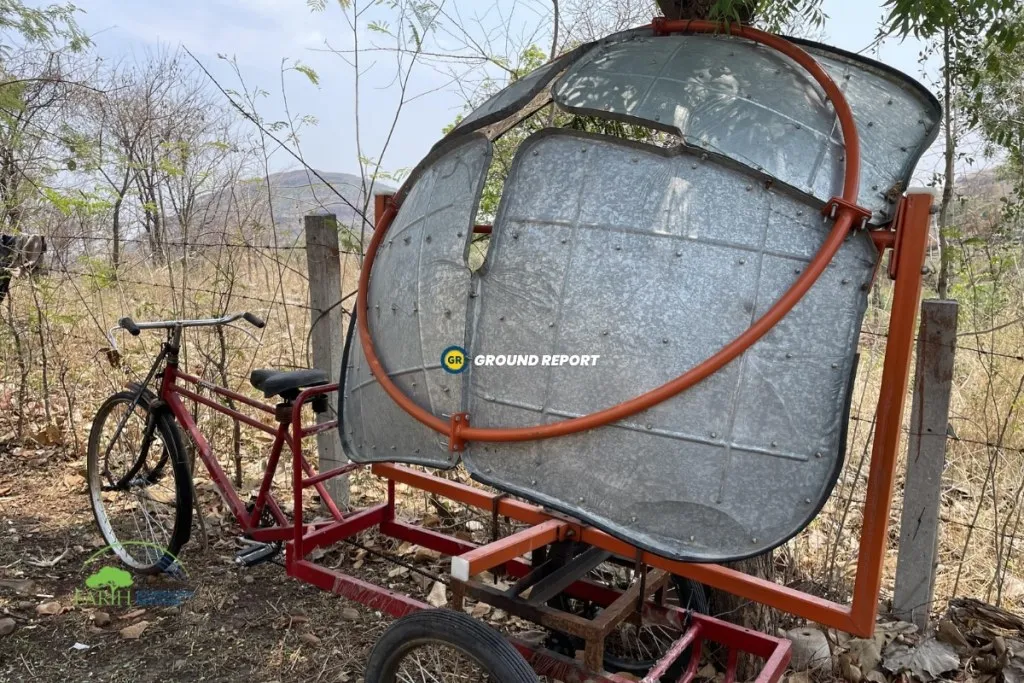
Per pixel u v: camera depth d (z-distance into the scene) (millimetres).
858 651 2932
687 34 2354
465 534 3838
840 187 1925
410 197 2498
